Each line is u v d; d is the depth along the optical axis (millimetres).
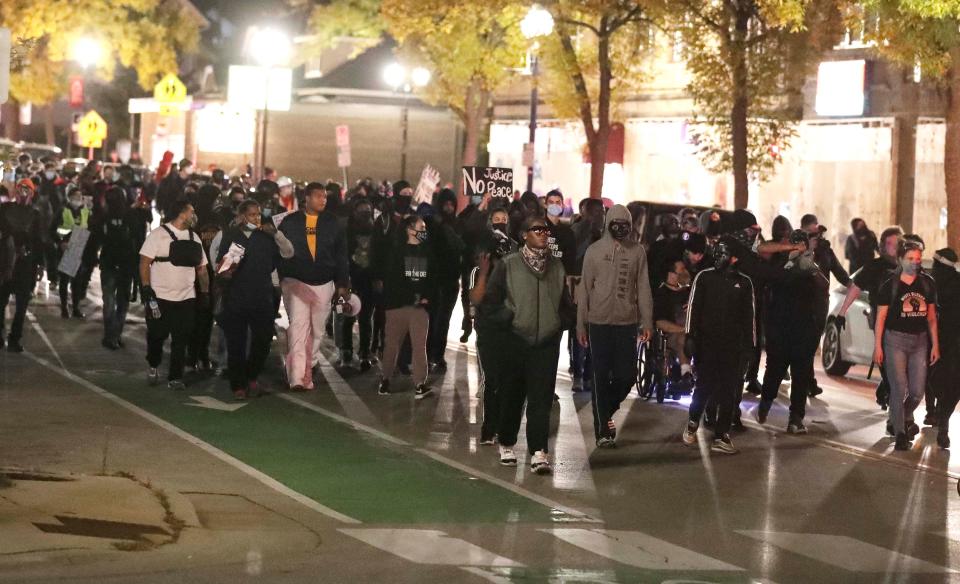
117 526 11211
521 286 14320
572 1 33312
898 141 37656
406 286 18688
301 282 18984
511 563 10633
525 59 42094
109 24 70562
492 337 14469
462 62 44906
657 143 46312
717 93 31000
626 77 39125
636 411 18500
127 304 22703
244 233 18234
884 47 27953
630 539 11680
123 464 13852
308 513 12242
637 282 15672
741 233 17625
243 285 18188
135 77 87875
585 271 15742
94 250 26562
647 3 30578
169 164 39906
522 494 13391
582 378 20172
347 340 21828
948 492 14203
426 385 18766
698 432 17094
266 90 39000
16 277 21594
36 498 11945
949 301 16562
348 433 16219
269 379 20219
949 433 17922
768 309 17516
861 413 19234
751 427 17719
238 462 14336
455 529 11820
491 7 35719
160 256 18594
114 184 27031
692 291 15859
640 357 19594
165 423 16297
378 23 58219
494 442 15859
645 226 26719
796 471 14984
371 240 20359
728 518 12672
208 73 75625
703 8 31281
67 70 76125
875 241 28547
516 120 54719
